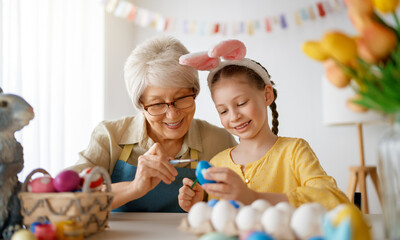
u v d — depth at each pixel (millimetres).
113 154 1366
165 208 1353
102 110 2889
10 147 767
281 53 3166
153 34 3326
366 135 3002
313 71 3109
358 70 567
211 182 886
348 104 622
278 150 1200
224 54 1149
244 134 1182
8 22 2133
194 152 1383
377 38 529
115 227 848
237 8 3238
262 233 534
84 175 792
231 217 642
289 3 3141
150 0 3393
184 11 3328
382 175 584
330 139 3072
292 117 3133
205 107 3168
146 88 1229
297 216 598
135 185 1104
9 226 747
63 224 667
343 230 486
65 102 2592
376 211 2959
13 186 762
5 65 2109
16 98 771
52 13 2471
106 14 2986
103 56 2922
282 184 1161
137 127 1402
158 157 1088
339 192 908
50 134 2428
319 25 3084
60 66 2518
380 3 547
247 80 1176
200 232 659
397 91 542
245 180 1186
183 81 1222
